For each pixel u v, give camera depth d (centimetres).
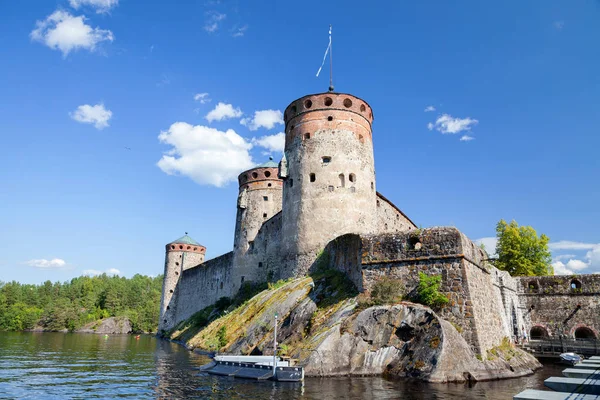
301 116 4288
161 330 8294
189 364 3030
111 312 12162
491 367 2225
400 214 5350
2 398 1802
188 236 8962
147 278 18100
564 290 4300
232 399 1697
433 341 2148
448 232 2597
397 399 1636
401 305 2406
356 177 4038
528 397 977
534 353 3491
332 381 2056
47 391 1953
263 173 5809
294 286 3400
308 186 4044
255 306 3588
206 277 7238
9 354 3819
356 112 4247
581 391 1112
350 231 3866
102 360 3331
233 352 3048
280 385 1984
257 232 5581
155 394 1855
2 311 11475
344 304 2692
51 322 10750
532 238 5866
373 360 2244
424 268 2586
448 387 1897
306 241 3903
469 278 2505
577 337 4241
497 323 2848
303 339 2553
